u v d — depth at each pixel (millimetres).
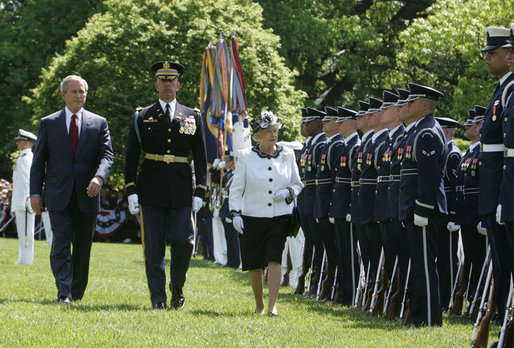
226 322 18969
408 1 91125
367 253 24750
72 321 18344
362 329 19172
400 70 90562
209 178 39312
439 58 74812
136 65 67125
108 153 23625
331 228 26938
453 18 60250
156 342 15922
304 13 83938
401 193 20875
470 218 24359
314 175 28094
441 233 25672
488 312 16500
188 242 21859
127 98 65875
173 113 22250
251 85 68125
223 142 36062
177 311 20875
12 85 86500
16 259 41062
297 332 18000
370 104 24703
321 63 90000
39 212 23297
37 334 16469
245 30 69188
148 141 22000
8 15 91438
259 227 21391
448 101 83562
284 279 32375
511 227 15742
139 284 28641
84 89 23531
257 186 21391
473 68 60250
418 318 20391
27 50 86938
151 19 67500
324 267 27594
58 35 85312
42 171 23406
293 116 69438
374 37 85562
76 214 23422
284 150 21969
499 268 16594
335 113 27375
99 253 48969
